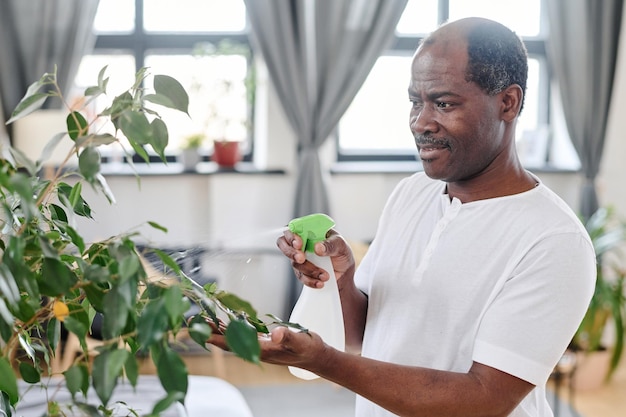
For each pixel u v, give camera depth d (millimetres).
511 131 1670
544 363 1556
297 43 5766
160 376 976
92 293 1054
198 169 5941
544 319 1556
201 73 6059
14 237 1021
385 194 6129
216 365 5336
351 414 4738
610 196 6129
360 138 6391
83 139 1099
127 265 995
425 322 1708
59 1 5629
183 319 1117
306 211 5801
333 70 5777
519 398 1573
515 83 1605
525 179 1711
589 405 4934
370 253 1922
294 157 6008
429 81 1574
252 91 6031
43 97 1158
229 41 6176
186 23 6156
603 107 6047
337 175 6066
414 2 6305
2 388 1062
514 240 1636
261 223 5996
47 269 1030
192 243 5836
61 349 5164
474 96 1562
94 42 6086
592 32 6004
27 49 5613
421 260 1734
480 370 1574
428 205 1816
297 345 1345
